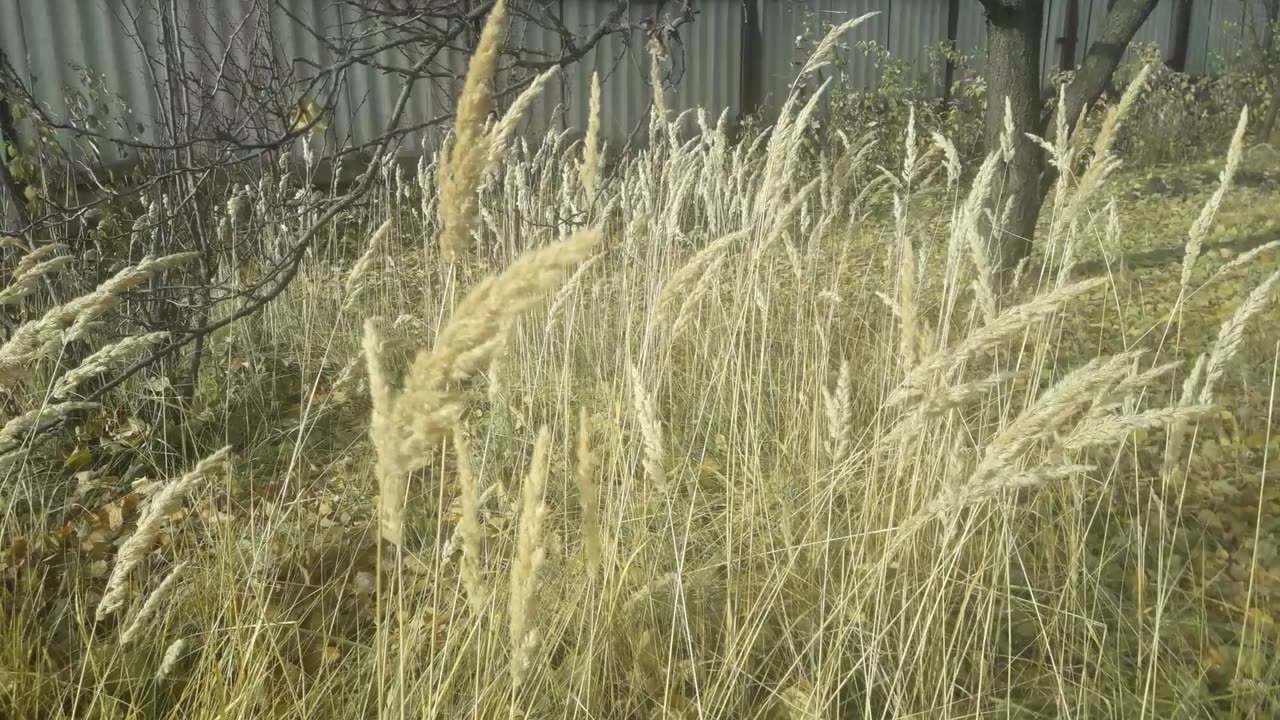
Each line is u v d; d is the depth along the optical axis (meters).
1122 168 11.33
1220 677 2.70
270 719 2.38
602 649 2.54
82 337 4.11
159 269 2.36
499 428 3.80
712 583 2.98
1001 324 1.88
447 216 1.69
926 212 4.70
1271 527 3.42
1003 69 6.15
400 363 5.04
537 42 9.52
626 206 4.66
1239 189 9.95
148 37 7.68
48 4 7.40
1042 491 3.14
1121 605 2.92
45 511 3.29
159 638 2.73
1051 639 2.81
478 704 2.20
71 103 6.16
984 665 2.65
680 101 10.95
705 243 4.90
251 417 4.54
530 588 1.67
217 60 7.44
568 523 3.29
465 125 1.64
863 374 4.23
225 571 2.98
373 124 8.80
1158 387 4.41
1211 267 6.88
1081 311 5.45
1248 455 3.90
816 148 10.05
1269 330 5.12
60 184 5.15
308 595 3.08
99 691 2.37
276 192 5.71
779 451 3.58
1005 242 6.25
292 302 5.57
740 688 2.62
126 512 3.67
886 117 11.23
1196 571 3.18
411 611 2.98
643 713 2.57
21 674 2.50
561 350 4.47
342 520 3.63
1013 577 3.07
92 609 3.02
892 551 2.28
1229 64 16.67
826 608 2.78
